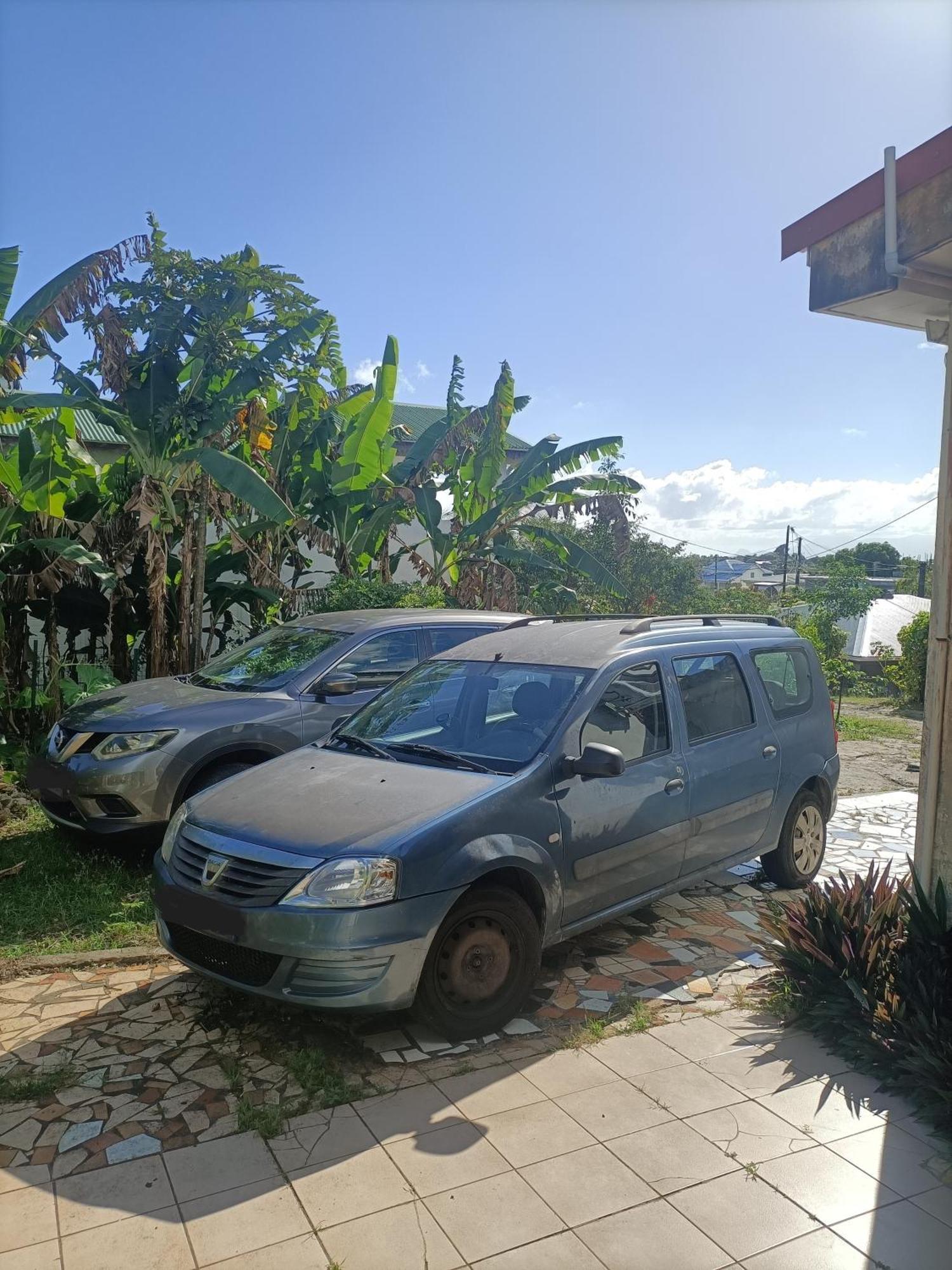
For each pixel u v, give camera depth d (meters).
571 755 4.45
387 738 4.98
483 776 4.30
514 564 16.16
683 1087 3.62
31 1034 4.05
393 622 7.51
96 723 6.34
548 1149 3.20
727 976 4.73
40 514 10.38
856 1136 3.29
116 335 10.05
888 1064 3.71
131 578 11.80
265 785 4.52
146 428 10.52
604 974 4.75
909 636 18.33
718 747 5.34
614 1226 2.82
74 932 5.26
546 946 4.30
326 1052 3.89
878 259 3.89
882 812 8.68
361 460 12.61
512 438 27.30
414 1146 3.22
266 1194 2.97
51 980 4.62
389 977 3.65
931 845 4.13
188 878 4.04
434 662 5.51
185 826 4.30
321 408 13.26
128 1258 2.70
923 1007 3.76
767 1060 3.83
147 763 6.04
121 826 6.03
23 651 10.54
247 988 3.81
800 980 4.25
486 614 8.18
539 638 5.46
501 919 4.05
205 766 6.31
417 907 3.71
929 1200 2.95
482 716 4.82
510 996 4.07
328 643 7.29
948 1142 3.25
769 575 67.88
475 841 3.94
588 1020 4.21
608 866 4.55
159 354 10.40
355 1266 2.66
